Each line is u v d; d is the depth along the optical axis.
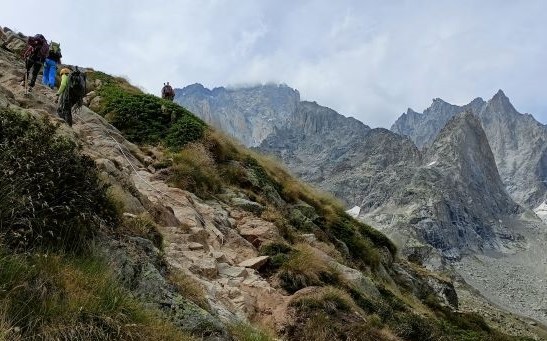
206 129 18.95
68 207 5.79
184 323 6.07
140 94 20.55
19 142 6.00
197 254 9.59
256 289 9.54
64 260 5.48
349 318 9.58
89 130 13.77
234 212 14.12
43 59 14.28
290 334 8.64
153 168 14.53
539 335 54.34
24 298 4.70
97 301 5.11
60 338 4.57
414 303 18.97
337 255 15.59
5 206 5.33
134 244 6.75
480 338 17.41
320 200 21.97
